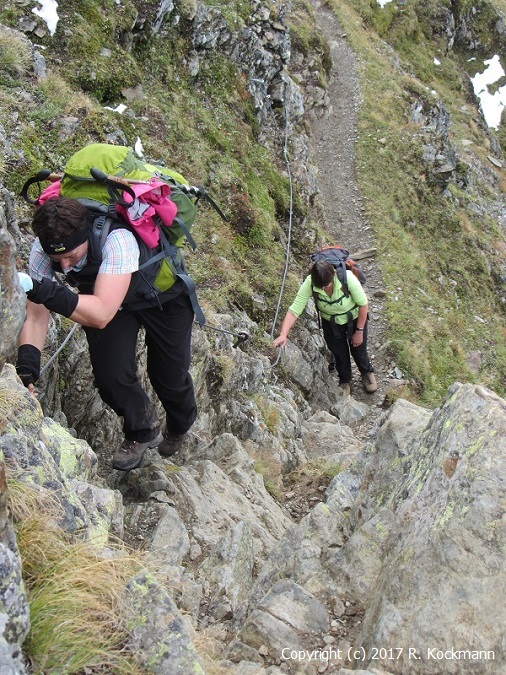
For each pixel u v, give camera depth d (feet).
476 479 12.08
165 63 52.75
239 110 59.00
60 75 42.50
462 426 13.64
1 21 41.65
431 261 80.12
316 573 14.55
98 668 9.52
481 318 79.82
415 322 60.90
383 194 83.10
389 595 11.71
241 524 17.52
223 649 13.17
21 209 28.12
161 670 9.66
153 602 10.43
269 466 27.35
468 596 10.98
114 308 13.56
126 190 13.58
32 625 9.50
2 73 36.40
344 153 89.20
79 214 13.05
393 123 96.63
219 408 29.19
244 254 46.93
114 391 16.39
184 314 16.62
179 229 15.25
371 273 68.03
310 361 44.14
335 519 17.04
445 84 167.12
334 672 11.80
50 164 33.32
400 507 14.07
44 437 13.78
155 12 51.83
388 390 46.39
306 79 95.40
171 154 47.06
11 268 10.76
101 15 47.39
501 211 126.21
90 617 10.06
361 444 35.06
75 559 10.85
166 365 17.29
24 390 13.48
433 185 91.25
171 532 17.03
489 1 192.65
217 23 58.59
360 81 104.37
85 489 14.42
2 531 9.70
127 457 18.07
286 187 58.08
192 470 22.04
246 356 34.71
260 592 15.07
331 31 119.24
